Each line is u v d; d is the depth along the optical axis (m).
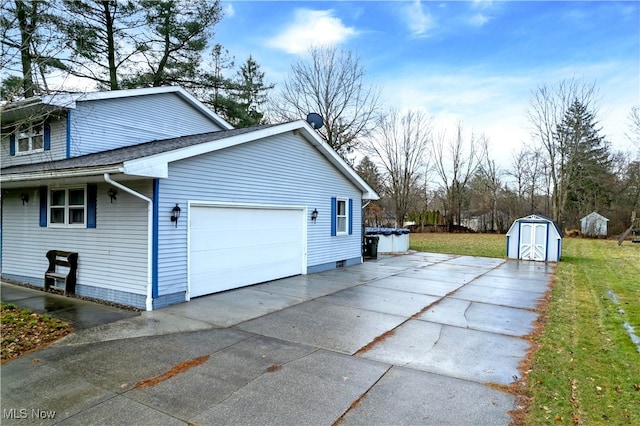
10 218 9.01
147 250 6.34
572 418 3.12
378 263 13.23
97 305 6.66
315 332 5.33
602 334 5.47
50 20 7.76
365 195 13.30
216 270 7.67
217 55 20.89
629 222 28.86
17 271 8.86
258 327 5.51
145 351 4.51
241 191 8.17
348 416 3.13
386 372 4.03
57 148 9.02
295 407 3.26
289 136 9.62
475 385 3.75
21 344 4.65
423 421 3.08
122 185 6.07
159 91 10.95
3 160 10.34
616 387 3.71
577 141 30.08
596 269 12.37
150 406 3.24
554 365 4.25
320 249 11.08
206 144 7.05
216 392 3.51
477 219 35.09
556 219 30.81
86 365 4.08
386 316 6.23
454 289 8.62
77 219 7.51
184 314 6.11
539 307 7.07
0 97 6.86
